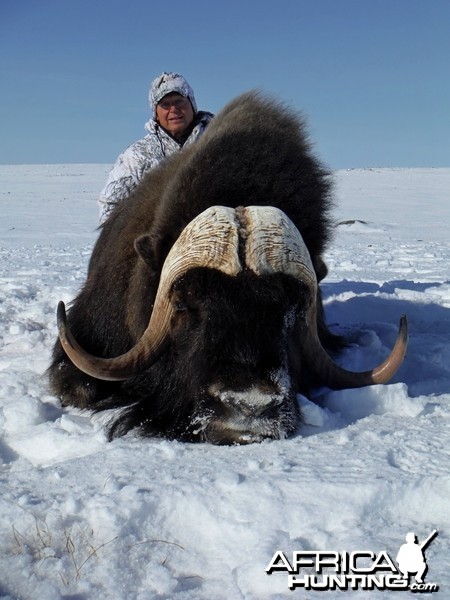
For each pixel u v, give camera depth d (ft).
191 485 4.39
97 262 7.50
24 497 4.32
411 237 27.20
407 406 6.15
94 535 4.00
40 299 12.09
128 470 4.79
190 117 9.21
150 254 5.74
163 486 4.44
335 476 4.49
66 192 65.00
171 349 5.57
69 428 6.00
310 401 5.80
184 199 5.65
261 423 5.21
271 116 6.44
